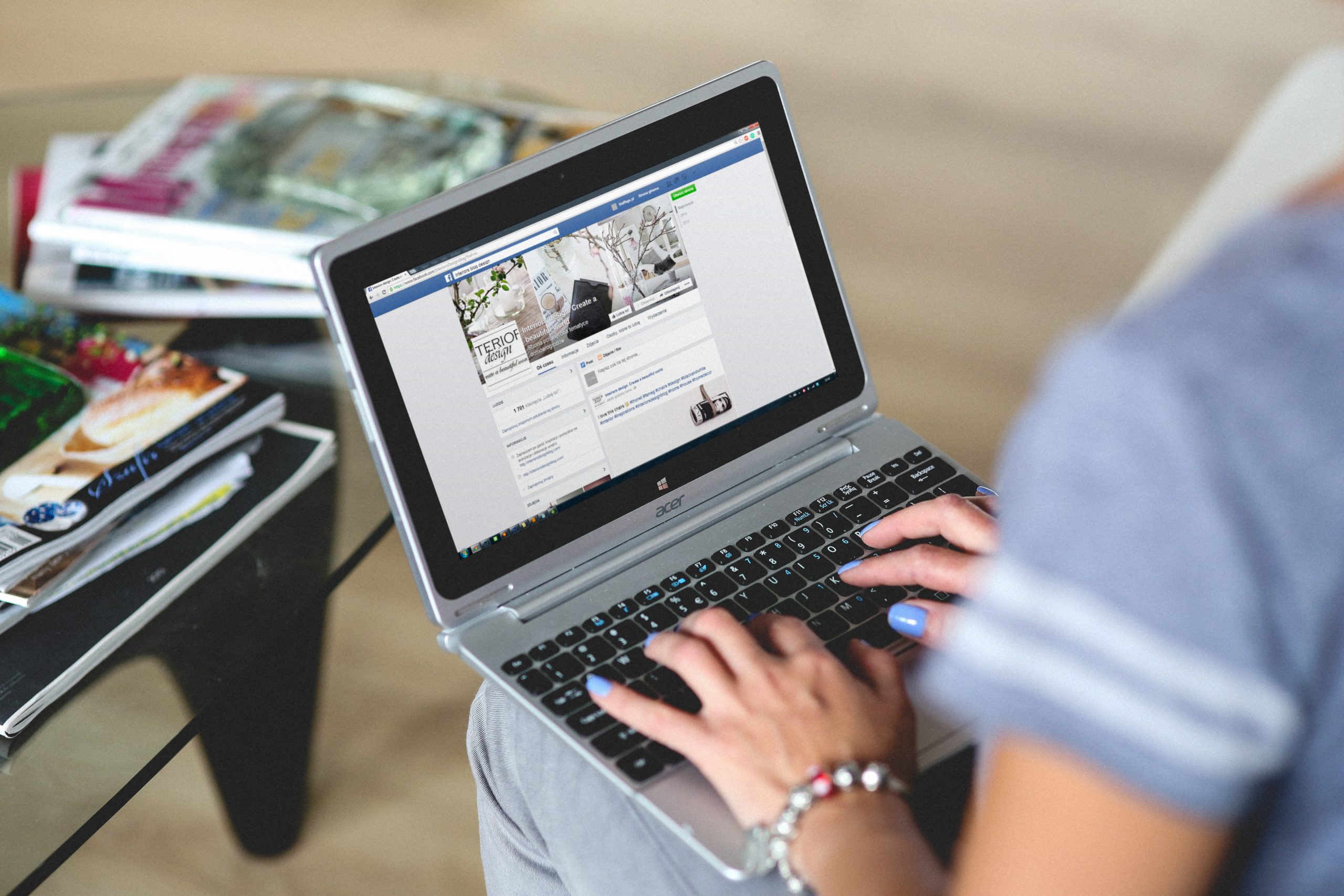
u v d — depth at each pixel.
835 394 1.05
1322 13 3.00
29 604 0.93
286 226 1.21
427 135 1.32
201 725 0.89
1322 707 0.42
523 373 0.93
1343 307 0.39
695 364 0.99
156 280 1.22
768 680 0.78
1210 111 2.73
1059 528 0.42
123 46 2.99
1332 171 0.44
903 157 2.64
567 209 0.94
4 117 1.43
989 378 2.17
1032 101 2.78
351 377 0.88
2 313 1.13
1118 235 2.44
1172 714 0.41
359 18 3.07
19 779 0.85
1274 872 0.48
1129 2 3.05
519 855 0.97
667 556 0.98
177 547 0.98
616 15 3.06
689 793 0.80
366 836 1.56
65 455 1.00
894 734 0.76
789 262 1.02
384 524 1.02
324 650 1.49
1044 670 0.43
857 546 0.97
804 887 0.75
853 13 3.05
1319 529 0.39
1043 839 0.46
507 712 0.97
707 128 0.98
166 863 1.52
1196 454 0.39
